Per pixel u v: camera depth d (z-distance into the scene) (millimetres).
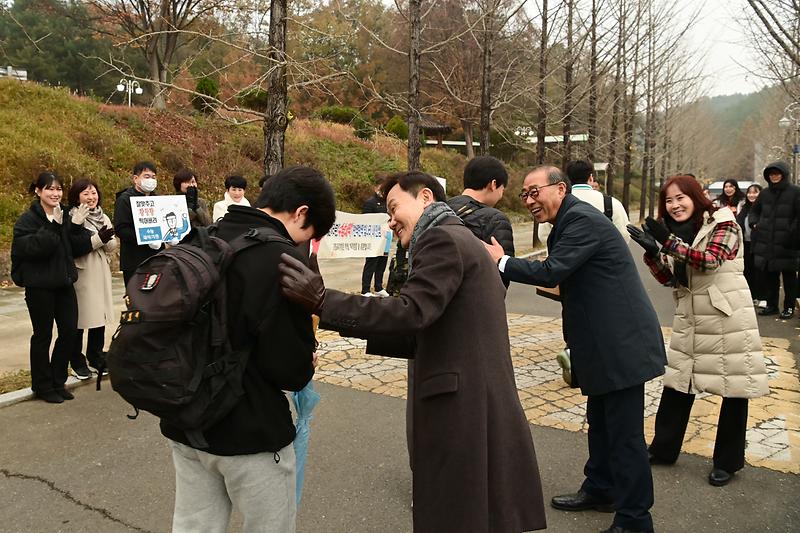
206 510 2062
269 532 1993
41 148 12977
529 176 3133
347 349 6512
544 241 18000
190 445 1941
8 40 23875
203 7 15148
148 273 1814
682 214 3541
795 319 8172
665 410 3766
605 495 3285
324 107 27281
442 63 20219
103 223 5316
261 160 18609
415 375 2230
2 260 9836
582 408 4828
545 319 8328
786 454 3959
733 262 3451
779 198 8008
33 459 3836
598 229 2924
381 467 3793
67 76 26594
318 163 20469
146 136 16703
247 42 7184
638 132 26078
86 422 4438
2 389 4965
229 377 1836
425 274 2043
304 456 2682
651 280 12070
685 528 3109
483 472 2086
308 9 8156
